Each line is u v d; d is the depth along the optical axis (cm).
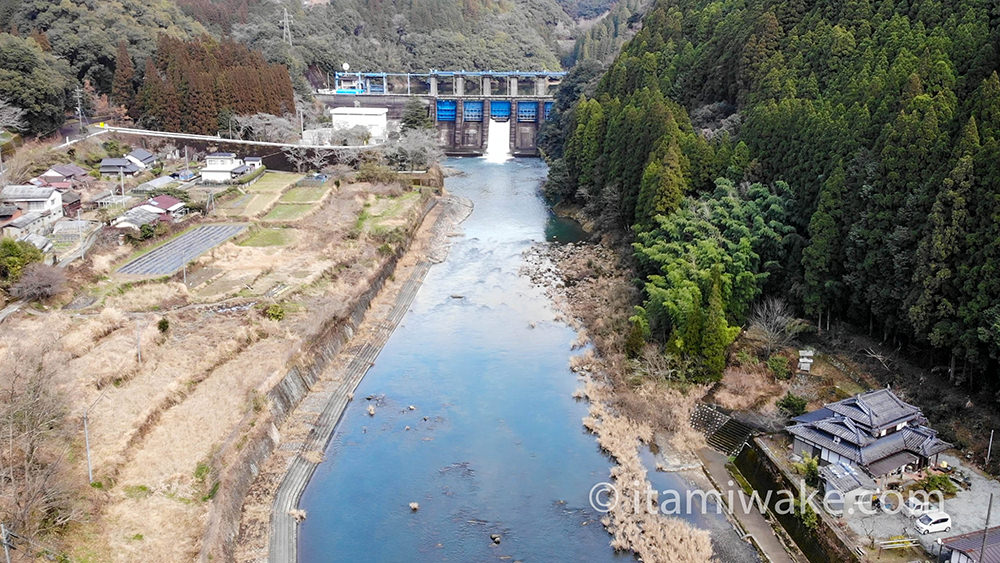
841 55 8731
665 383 6319
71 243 7994
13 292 6588
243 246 9138
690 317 6350
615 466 5506
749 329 6825
